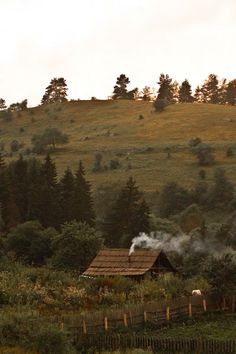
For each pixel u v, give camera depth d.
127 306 37.94
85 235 67.31
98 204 127.06
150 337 33.25
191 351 30.69
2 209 94.25
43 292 43.22
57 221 95.12
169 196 129.38
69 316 33.03
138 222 85.94
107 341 31.95
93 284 48.00
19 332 29.20
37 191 95.44
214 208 126.12
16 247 74.06
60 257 65.94
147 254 56.38
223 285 42.19
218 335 34.88
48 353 27.89
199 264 62.44
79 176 101.50
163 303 38.34
